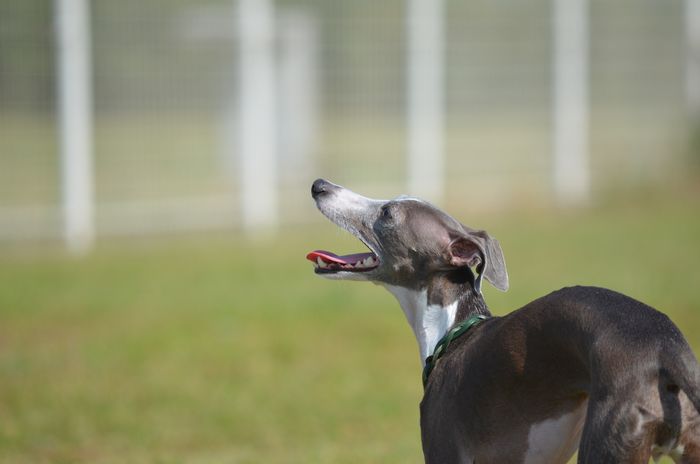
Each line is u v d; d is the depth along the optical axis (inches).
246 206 692.7
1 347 442.0
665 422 167.8
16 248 640.4
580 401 188.2
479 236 225.3
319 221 712.4
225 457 313.6
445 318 225.1
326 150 722.8
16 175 643.5
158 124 677.9
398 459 295.7
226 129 690.2
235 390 388.5
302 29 709.3
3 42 622.5
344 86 724.0
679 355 168.6
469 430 198.1
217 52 685.3
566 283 522.0
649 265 561.6
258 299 520.7
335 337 458.0
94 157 663.8
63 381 400.2
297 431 342.0
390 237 231.3
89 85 644.7
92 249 641.6
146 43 665.6
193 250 642.8
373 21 725.9
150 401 377.7
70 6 628.4
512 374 191.8
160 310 501.4
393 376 402.6
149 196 681.0
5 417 361.4
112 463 313.1
